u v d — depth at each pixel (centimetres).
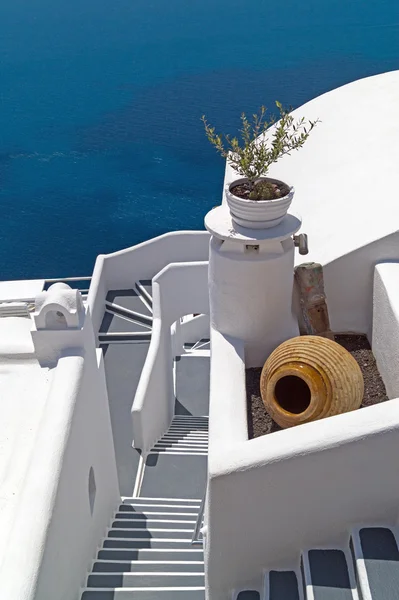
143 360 1329
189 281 1199
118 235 4497
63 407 531
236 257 571
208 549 487
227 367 577
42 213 4825
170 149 5972
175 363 1495
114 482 809
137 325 1445
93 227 4616
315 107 1060
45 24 12775
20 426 538
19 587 379
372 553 430
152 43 10731
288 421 516
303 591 454
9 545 410
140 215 4784
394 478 433
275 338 616
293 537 470
